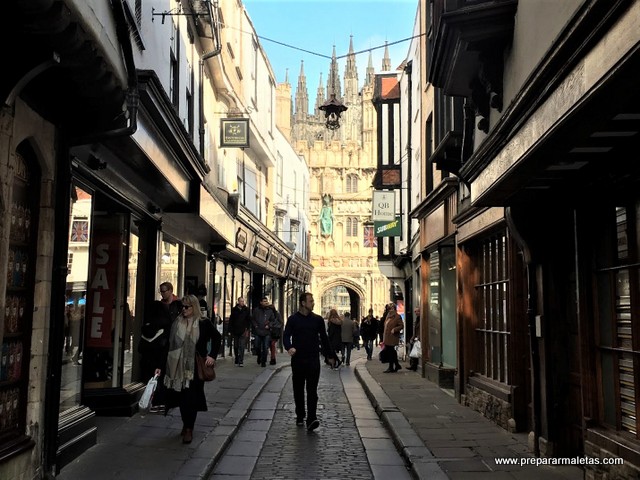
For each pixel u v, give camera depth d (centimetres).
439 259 1461
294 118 11631
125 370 973
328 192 6203
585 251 635
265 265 2689
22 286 572
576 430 700
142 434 805
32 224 589
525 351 878
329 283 6125
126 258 964
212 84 1700
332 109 1538
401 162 2466
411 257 2208
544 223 740
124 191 912
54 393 609
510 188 657
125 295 957
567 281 727
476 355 1136
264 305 1842
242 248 2094
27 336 577
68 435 663
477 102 761
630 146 515
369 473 695
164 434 815
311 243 6156
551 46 440
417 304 1956
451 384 1383
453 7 685
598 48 378
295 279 4044
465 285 1160
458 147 1011
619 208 582
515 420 866
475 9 620
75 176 712
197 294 1498
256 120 2402
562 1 475
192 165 1080
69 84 546
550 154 528
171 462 674
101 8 502
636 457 518
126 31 562
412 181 2159
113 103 596
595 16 372
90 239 793
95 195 849
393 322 1781
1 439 522
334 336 2094
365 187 6275
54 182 607
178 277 1397
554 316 730
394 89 2525
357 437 891
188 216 1262
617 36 351
